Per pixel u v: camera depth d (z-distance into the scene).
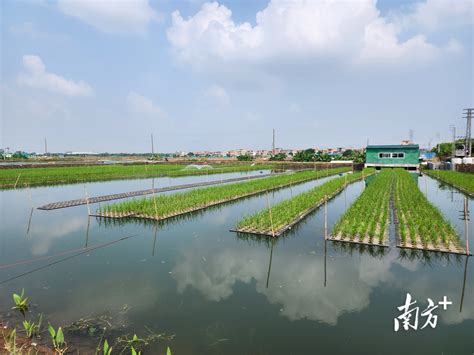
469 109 65.69
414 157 61.72
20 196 30.64
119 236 16.50
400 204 22.47
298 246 14.71
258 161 97.38
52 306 8.95
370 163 65.25
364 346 7.16
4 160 98.81
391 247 14.16
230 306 8.99
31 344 7.00
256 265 12.32
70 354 6.71
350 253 13.66
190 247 14.61
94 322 8.09
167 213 20.59
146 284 10.48
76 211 23.09
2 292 9.87
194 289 10.11
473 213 21.91
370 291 10.02
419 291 10.01
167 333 7.61
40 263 12.50
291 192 33.78
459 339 7.42
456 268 11.82
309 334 7.61
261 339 7.38
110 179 46.72
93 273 11.44
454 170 55.22
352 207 20.38
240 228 17.52
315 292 9.94
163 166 71.88
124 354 6.78
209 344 7.17
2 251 14.03
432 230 14.62
